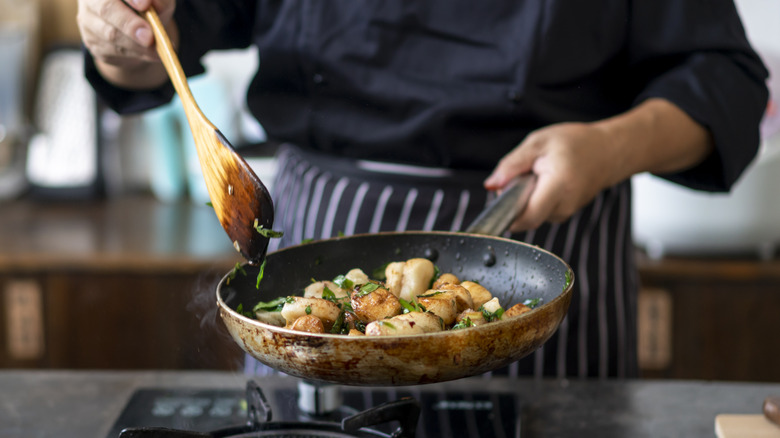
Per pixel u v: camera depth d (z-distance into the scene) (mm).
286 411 1292
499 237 1252
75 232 2393
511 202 1296
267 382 1417
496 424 1292
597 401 1376
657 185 2074
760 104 1563
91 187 2703
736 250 2109
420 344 1026
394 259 1286
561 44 1518
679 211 2074
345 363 1035
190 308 2182
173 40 1575
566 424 1323
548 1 1494
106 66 1589
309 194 1627
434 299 1157
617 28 1535
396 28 1543
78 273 2197
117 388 1409
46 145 2682
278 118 1636
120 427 1278
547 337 1091
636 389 1403
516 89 1521
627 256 1645
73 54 2672
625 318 1620
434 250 1282
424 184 1557
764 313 2088
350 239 1277
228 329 1094
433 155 1557
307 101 1616
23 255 2186
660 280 2100
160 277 2191
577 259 1565
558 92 1558
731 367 2131
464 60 1540
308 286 1219
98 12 1366
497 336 1045
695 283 2090
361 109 1585
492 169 1561
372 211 1571
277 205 1716
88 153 2695
